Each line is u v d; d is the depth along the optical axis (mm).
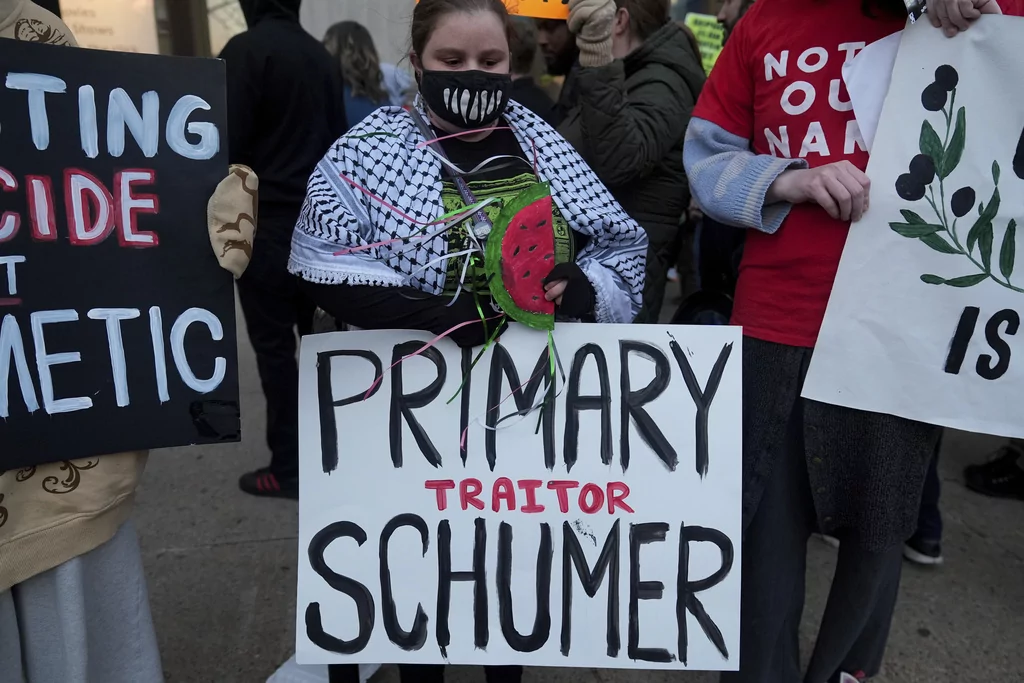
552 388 1363
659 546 1391
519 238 1258
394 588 1387
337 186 1312
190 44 5676
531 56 2492
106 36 5477
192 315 1215
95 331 1160
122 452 1215
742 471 1456
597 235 1428
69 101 1106
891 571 1699
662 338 1365
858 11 1363
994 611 2281
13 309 1105
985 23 1260
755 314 1537
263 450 3281
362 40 3662
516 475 1377
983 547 2643
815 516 1617
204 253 1210
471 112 1308
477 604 1393
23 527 1160
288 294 2662
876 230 1369
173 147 1173
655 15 1967
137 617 1364
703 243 2354
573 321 1405
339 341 1353
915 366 1375
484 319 1293
